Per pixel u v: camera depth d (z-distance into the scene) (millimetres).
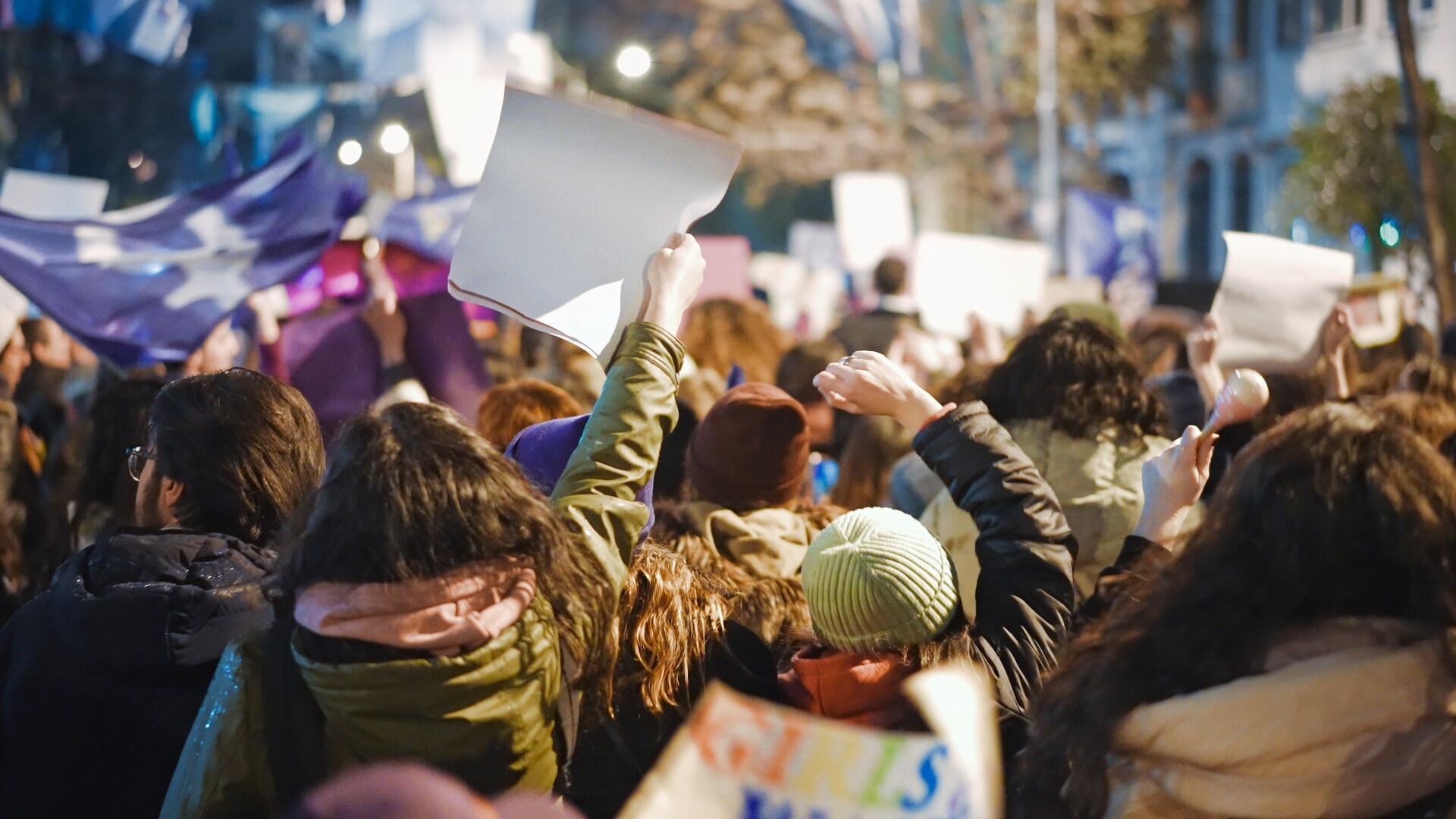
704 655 2340
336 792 1259
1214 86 26172
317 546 1927
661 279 2291
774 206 29641
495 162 2312
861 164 27422
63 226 4652
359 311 4766
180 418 2500
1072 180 27703
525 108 2311
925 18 26875
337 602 1897
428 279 5992
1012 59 26703
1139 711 1897
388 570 1900
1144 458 3275
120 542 2430
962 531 3279
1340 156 14117
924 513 3395
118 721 2375
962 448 2584
